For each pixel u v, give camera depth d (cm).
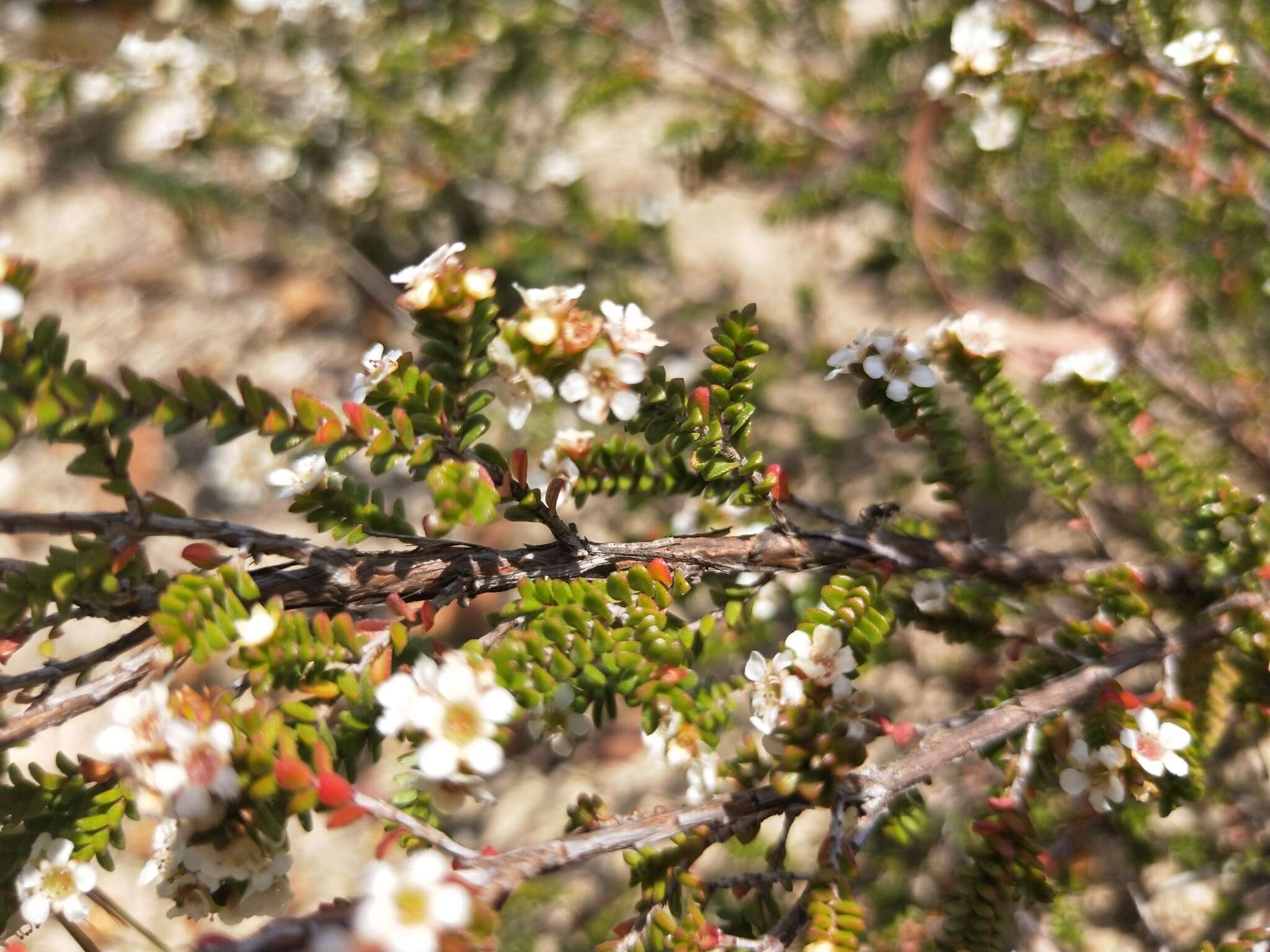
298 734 20
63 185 51
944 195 37
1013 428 25
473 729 19
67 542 41
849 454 41
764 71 42
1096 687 22
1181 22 28
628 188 50
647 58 42
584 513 41
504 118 45
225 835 20
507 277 42
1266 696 24
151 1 48
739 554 22
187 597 19
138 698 19
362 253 48
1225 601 24
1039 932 29
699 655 22
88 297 48
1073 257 38
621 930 21
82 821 21
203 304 48
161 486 42
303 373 47
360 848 36
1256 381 32
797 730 20
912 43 37
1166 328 36
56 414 19
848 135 39
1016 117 31
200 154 44
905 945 27
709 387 22
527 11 41
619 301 43
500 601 40
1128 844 29
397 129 45
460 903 18
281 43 46
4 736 20
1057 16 29
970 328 24
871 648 21
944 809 31
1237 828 30
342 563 21
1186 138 30
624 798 36
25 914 20
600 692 21
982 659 35
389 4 43
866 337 23
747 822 21
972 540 24
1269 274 30
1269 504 25
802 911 20
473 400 21
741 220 48
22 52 46
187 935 34
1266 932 22
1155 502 34
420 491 42
